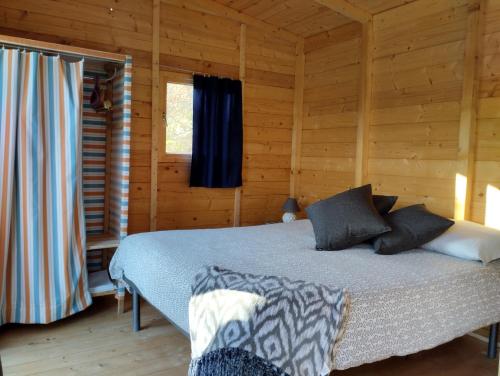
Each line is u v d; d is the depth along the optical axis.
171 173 3.92
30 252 2.77
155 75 3.73
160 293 2.24
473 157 3.02
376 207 3.01
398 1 3.48
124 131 3.12
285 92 4.56
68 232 2.86
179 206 3.99
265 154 4.49
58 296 2.86
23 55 2.69
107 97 3.48
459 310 2.17
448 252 2.60
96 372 2.34
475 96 2.98
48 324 2.96
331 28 4.19
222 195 4.24
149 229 3.83
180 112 3.94
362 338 1.75
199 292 1.91
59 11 3.29
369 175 3.84
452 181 3.14
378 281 1.99
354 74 3.95
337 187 4.14
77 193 2.91
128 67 3.08
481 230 2.68
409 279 2.06
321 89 4.34
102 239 3.25
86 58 3.00
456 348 2.78
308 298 1.73
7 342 2.67
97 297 3.49
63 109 2.82
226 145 4.13
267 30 4.37
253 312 1.71
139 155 3.73
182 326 2.03
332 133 4.20
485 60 2.95
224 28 4.11
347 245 2.68
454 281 2.18
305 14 4.04
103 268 3.66
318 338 1.65
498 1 2.86
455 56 3.12
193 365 1.79
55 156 2.81
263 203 4.52
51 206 2.82
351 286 1.89
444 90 3.20
